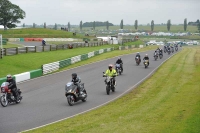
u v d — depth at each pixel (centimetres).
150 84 4734
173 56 10106
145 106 3180
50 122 2627
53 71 6450
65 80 5216
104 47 13575
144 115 2761
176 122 2452
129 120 2586
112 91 4181
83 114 2908
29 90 4288
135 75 5756
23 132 2303
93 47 12975
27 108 3188
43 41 11431
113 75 4138
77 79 3456
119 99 3653
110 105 3316
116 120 2600
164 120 2545
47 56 8456
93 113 2930
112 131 2262
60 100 3619
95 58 9306
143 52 11988
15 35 17600
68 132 2262
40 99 3672
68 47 11150
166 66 7194
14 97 3394
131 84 4766
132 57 9638
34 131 2325
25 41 15750
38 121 2659
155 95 3834
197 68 6831
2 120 2691
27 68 6650
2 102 3275
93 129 2327
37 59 7750
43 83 4912
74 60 8006
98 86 4612
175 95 3794
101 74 5906
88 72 6219
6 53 7500
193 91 4047
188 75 5712
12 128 2428
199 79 5181
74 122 2578
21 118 2764
